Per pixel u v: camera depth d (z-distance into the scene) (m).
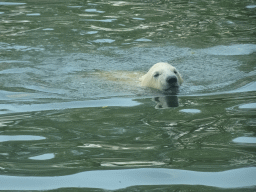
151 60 16.44
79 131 8.52
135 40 18.89
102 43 18.33
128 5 25.00
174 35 19.56
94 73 14.66
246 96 11.17
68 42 18.27
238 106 10.18
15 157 7.26
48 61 15.77
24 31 19.53
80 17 22.11
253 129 8.41
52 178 6.43
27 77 13.74
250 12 23.16
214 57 16.48
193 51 17.34
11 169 6.78
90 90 12.47
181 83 13.37
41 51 16.94
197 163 6.86
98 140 7.98
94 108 10.38
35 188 6.13
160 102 10.91
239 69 14.62
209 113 9.66
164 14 22.95
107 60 16.30
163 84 12.42
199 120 9.10
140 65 15.86
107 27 20.50
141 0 26.12
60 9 23.78
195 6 24.77
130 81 13.89
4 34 19.00
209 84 13.02
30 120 9.39
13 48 17.17
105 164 6.89
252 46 17.62
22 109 10.36
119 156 7.21
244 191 5.90
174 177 6.39
